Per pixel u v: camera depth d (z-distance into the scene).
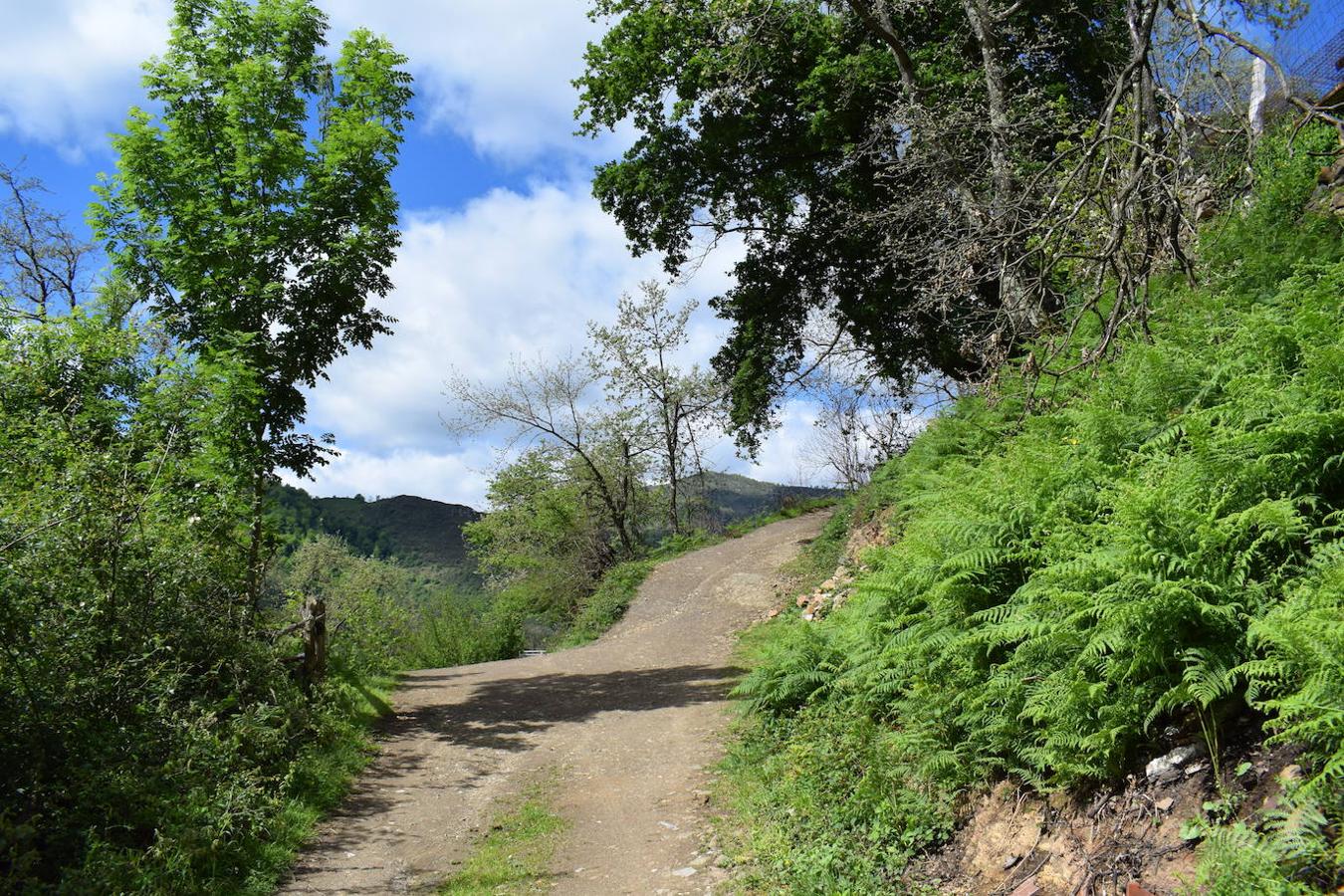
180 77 12.40
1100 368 7.80
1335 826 3.14
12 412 8.29
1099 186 7.43
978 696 5.47
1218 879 3.12
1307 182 8.73
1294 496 4.48
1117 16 16.47
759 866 5.99
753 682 9.37
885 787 5.86
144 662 7.64
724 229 21.98
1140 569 4.41
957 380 19.77
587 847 7.11
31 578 6.74
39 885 5.37
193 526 9.33
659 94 20.66
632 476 36.06
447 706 12.85
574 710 12.38
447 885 6.52
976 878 4.65
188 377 9.89
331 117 13.36
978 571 6.00
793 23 18.09
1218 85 8.95
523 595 33.28
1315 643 3.35
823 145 18.62
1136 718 4.27
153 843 6.35
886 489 16.25
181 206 12.03
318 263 12.27
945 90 15.55
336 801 8.37
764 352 23.20
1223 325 7.52
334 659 12.41
